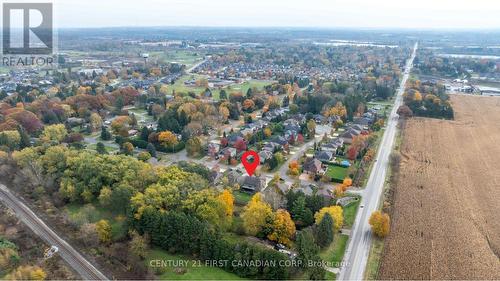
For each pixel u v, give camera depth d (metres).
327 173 179.62
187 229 116.06
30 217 136.75
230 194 137.38
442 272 112.31
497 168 186.50
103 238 120.94
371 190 163.12
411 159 196.62
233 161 188.50
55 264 112.38
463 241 127.25
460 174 179.25
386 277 109.94
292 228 124.19
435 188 164.38
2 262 108.81
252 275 108.56
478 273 112.19
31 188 156.12
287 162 192.25
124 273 109.12
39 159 162.12
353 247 123.31
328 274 110.31
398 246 124.00
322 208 134.50
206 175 160.75
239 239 126.31
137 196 128.38
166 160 193.50
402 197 155.88
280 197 141.50
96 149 198.25
